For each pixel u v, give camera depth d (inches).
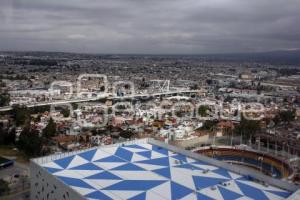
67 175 4729.3
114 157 5521.7
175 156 5679.1
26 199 6003.9
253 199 4084.6
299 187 4288.9
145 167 5103.3
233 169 5019.7
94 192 4188.0
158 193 4200.3
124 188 4323.3
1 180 6456.7
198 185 4461.1
